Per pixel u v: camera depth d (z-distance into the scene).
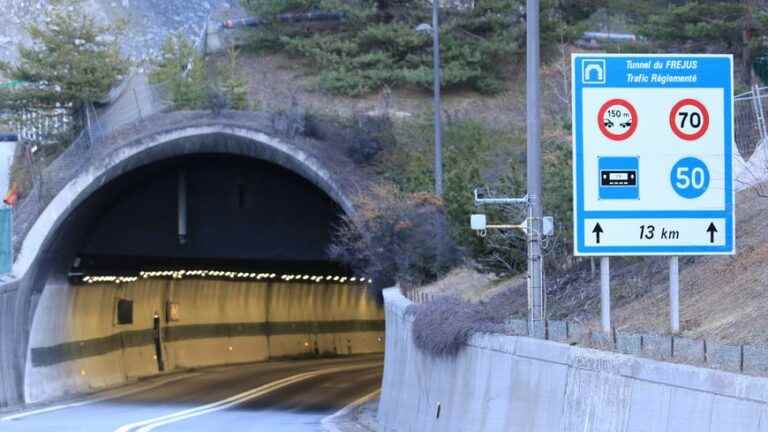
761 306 20.20
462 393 24.42
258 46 72.00
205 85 55.75
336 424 37.69
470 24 67.25
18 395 47.56
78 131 56.91
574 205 21.23
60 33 60.22
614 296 27.86
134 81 59.28
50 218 49.69
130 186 54.47
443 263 42.81
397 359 33.34
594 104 21.30
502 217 34.72
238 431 35.06
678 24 53.53
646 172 21.25
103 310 59.50
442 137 52.56
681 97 21.33
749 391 13.05
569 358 18.59
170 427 36.28
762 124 33.72
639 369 15.94
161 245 57.34
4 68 60.31
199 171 56.38
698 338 19.69
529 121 24.69
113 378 59.19
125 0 88.31
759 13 49.94
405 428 30.58
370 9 67.25
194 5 91.06
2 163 53.81
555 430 18.83
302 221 58.38
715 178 21.27
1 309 46.16
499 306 32.72
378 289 45.44
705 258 26.81
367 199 46.38
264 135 50.75
